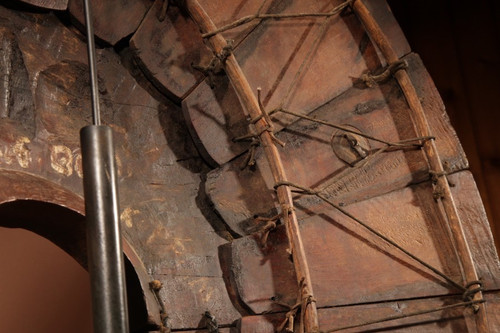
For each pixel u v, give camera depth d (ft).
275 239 5.54
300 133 5.83
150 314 5.00
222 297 5.48
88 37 2.77
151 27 5.78
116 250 2.40
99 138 2.52
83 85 5.54
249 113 5.64
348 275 5.37
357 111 5.83
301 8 6.02
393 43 5.98
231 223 5.71
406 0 8.20
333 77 5.93
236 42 5.83
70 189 5.14
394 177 5.59
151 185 5.62
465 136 7.75
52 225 5.15
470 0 7.94
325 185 5.66
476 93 7.79
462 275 5.21
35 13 5.35
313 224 5.55
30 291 9.53
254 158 5.75
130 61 5.87
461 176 5.54
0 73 5.04
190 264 5.46
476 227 5.38
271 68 5.89
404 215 5.47
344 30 5.99
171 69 5.81
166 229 5.50
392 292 5.27
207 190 5.75
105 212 2.43
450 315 5.15
